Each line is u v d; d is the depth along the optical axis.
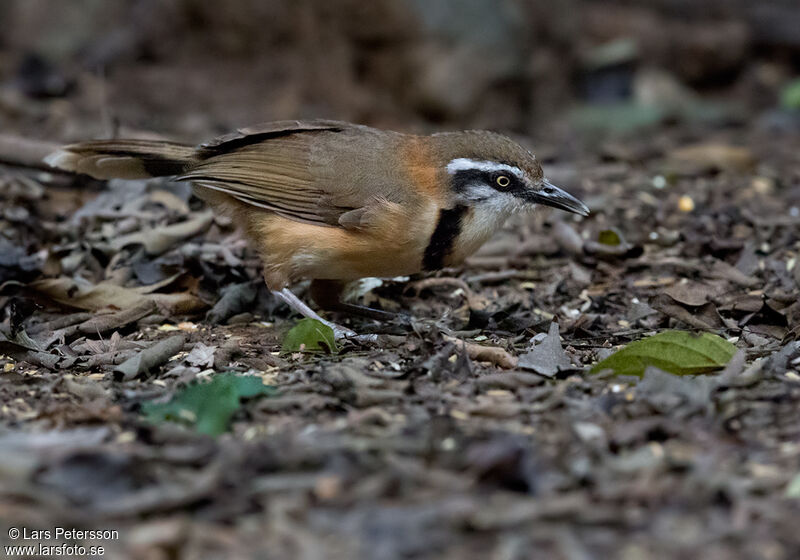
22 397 9.70
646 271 13.77
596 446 8.30
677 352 9.87
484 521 7.18
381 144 11.57
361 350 11.23
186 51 22.89
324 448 8.12
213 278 12.89
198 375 10.30
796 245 14.31
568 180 17.23
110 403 9.41
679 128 21.78
